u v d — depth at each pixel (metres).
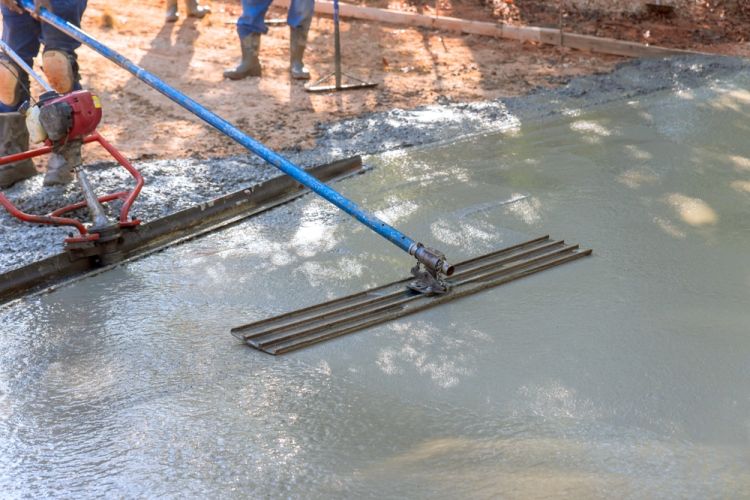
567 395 3.53
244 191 5.55
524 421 3.35
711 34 10.48
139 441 3.27
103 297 4.46
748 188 5.81
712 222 5.27
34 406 3.52
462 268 4.64
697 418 3.36
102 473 3.10
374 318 4.14
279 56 9.28
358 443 3.23
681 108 7.65
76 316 4.27
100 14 10.24
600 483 2.93
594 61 9.47
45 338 4.07
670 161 6.34
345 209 4.40
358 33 10.37
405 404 3.49
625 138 6.86
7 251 4.81
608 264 4.73
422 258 4.25
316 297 4.41
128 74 8.32
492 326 4.10
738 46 10.03
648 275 4.59
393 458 3.13
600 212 5.43
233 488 2.99
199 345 3.97
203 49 9.35
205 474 3.07
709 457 3.09
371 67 9.02
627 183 5.91
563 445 3.18
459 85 8.45
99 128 6.92
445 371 3.72
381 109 7.63
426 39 10.23
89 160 6.25
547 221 5.31
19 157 4.85
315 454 3.17
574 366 3.74
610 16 11.05
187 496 2.96
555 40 10.05
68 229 5.12
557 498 2.85
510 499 2.85
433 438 3.25
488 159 6.40
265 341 3.94
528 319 4.15
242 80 8.38
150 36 9.68
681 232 5.13
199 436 3.29
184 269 4.76
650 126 7.16
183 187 5.75
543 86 8.45
